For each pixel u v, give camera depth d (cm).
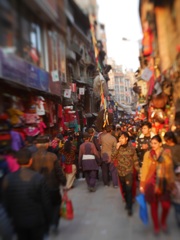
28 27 265
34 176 379
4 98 616
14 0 240
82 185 994
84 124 2236
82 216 638
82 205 734
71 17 308
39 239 382
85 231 541
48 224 418
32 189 371
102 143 977
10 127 666
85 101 2273
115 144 964
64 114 1472
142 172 555
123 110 4141
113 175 934
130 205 632
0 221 397
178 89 764
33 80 420
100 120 1559
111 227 557
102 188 936
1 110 607
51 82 457
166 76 616
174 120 876
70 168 923
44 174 520
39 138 537
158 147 527
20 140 693
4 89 575
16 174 380
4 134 654
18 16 248
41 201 379
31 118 768
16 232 383
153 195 504
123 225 565
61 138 1029
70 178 925
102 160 962
